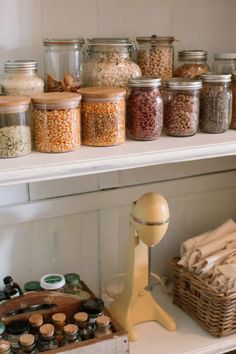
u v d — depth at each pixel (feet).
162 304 4.30
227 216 4.74
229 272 3.74
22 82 3.22
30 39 3.57
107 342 3.29
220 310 3.77
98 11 3.72
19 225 3.92
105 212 4.21
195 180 4.50
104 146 3.26
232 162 4.65
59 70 3.42
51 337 3.27
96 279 4.36
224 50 4.30
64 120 3.08
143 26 3.91
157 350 3.71
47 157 3.04
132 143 3.37
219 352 3.81
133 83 3.32
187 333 3.92
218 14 4.18
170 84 3.43
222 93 3.56
